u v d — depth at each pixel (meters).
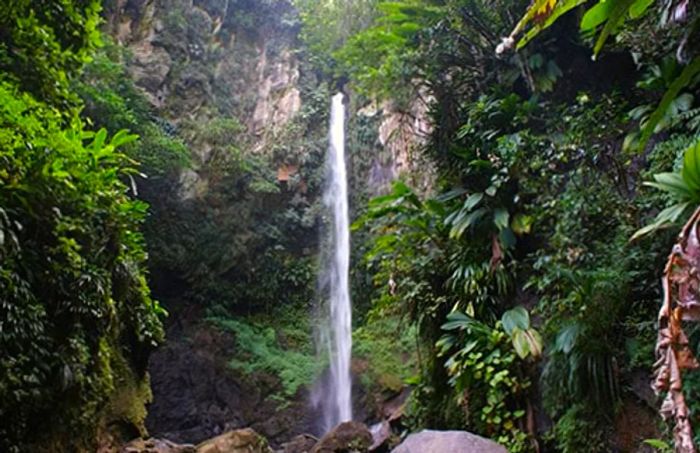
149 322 5.07
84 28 4.80
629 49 4.06
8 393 2.76
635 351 3.41
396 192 5.44
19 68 4.20
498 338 4.36
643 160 3.98
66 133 3.75
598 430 3.57
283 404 10.11
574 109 4.42
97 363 3.86
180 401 9.80
